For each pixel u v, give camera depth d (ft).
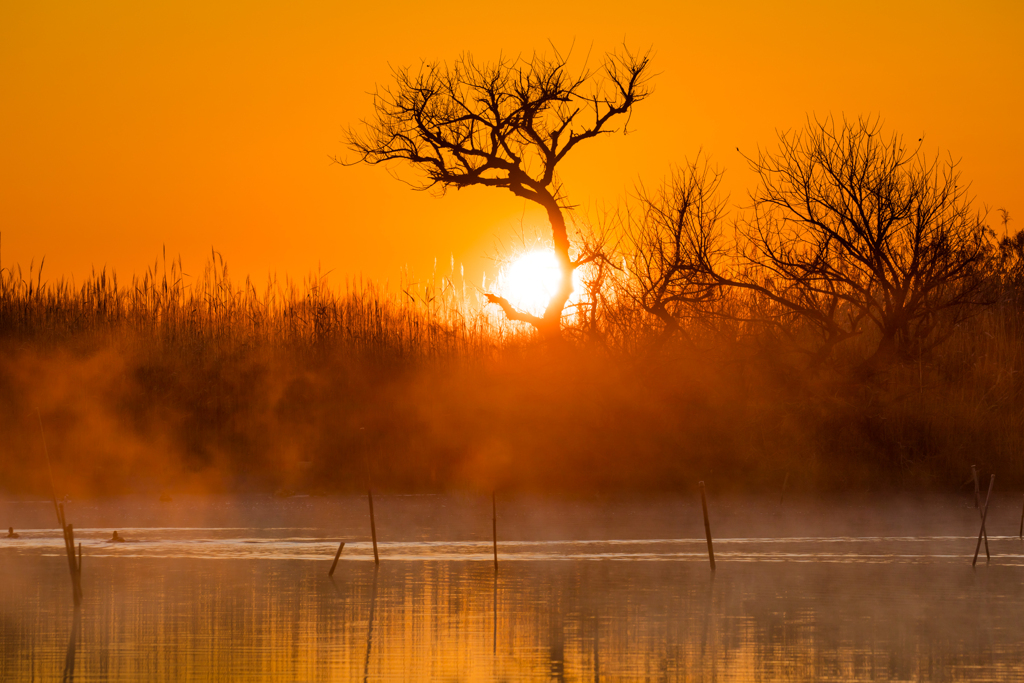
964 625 85.40
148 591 99.14
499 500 166.09
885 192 179.32
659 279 188.03
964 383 181.78
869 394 179.42
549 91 188.75
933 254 178.81
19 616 88.99
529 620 87.71
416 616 89.25
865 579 104.27
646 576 106.11
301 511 154.30
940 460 172.96
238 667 74.28
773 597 95.76
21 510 155.02
